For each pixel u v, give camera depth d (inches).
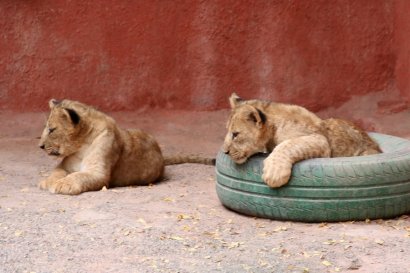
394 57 783.1
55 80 780.0
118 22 778.8
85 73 781.9
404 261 366.0
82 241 395.2
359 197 427.5
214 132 760.3
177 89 786.8
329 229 421.7
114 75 783.7
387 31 781.3
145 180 557.0
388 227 426.0
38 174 587.2
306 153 433.7
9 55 775.1
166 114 784.3
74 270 353.1
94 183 514.6
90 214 446.6
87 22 776.9
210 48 782.5
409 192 437.7
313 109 784.9
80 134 530.0
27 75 778.2
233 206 453.4
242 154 441.4
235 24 780.0
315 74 784.3
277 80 784.3
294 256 373.7
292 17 778.2
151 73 785.6
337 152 463.8
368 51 783.1
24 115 776.9
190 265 360.2
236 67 784.3
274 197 432.5
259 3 778.2
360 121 766.5
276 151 431.5
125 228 418.0
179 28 781.3
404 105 767.1
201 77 784.9
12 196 497.0
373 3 780.0
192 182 558.9
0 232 409.1
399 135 733.3
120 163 542.9
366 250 382.6
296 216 431.5
